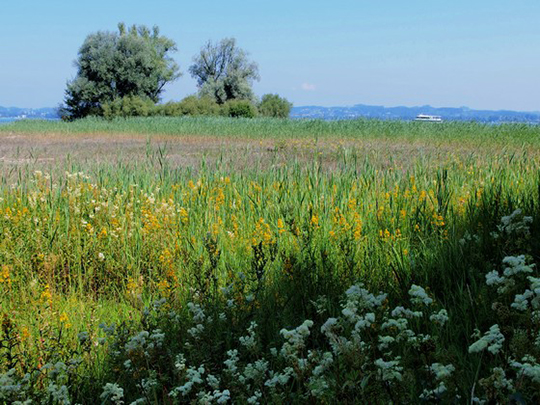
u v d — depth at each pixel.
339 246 5.77
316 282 4.89
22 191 8.85
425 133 31.41
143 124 45.34
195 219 7.76
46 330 4.08
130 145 28.48
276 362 3.40
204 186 9.07
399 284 4.79
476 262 5.12
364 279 5.03
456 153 18.25
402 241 6.21
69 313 5.18
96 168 11.46
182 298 5.18
